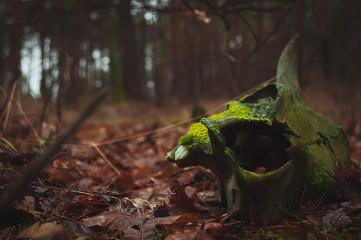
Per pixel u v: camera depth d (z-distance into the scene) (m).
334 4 15.85
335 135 2.46
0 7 15.66
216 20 8.79
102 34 16.83
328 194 2.06
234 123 1.92
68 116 6.34
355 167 2.94
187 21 6.32
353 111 5.34
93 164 3.57
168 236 1.63
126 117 9.15
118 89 12.81
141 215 2.03
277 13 10.95
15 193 1.29
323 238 1.57
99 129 6.77
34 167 1.26
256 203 1.77
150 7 5.59
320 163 2.06
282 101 2.12
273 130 1.94
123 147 4.53
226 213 1.83
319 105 5.18
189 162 1.98
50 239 1.54
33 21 8.66
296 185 1.87
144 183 2.83
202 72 16.86
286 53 2.63
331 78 9.22
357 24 14.22
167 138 5.50
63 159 3.23
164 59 20.73
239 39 14.66
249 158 2.15
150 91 28.84
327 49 11.31
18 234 1.60
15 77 3.56
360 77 10.87
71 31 16.42
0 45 7.92
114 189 2.60
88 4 6.32
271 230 1.70
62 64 3.79
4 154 2.70
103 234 1.76
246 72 11.37
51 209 1.97
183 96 14.83
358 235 1.56
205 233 1.63
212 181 2.75
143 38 21.66
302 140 1.91
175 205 2.08
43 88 3.84
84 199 2.16
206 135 1.95
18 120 3.58
